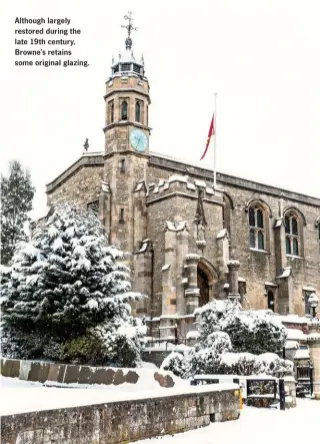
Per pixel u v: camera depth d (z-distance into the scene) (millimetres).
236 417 14148
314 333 23734
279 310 46219
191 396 12539
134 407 10797
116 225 38938
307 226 51125
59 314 23547
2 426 7922
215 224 38531
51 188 48062
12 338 25188
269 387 18016
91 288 24766
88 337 23641
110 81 42094
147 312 36438
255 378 16766
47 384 20609
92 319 24156
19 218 42094
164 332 33844
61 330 24562
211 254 37656
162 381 18000
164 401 11625
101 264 25234
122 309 25391
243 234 46188
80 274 24578
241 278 42438
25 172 43438
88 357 23594
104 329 23938
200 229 37094
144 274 37031
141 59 42938
